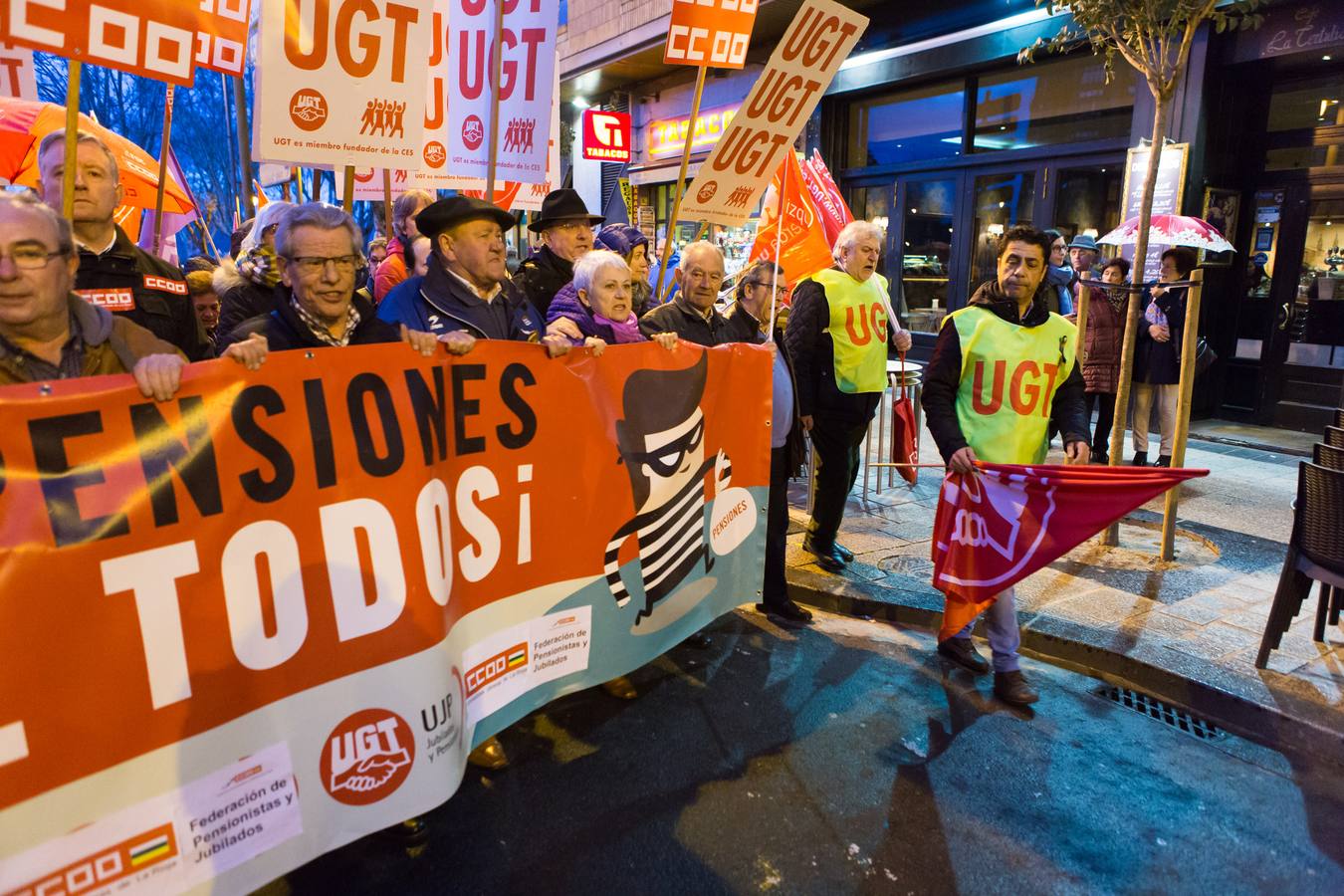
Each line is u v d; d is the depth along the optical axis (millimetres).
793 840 2676
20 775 1668
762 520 3719
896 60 10898
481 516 2600
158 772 1853
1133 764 3107
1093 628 3996
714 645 4078
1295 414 8273
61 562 1717
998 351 3439
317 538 2096
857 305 4551
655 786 2955
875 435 8398
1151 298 6793
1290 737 3201
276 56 2707
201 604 1910
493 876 2508
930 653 4000
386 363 2236
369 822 2215
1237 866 2574
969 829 2730
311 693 2098
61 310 1928
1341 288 7844
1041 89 9734
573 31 15680
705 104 14508
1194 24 4672
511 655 2752
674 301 3893
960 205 10891
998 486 3322
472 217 3021
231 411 1948
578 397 2836
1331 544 3332
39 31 2084
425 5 2951
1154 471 3109
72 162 2160
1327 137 7801
